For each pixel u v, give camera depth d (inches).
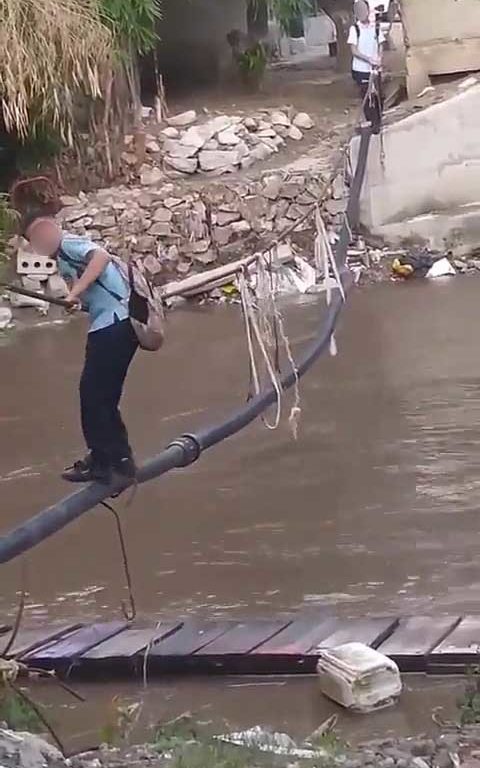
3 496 375.9
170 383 474.9
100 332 213.9
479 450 378.3
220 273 294.2
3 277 542.9
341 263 504.4
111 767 192.9
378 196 641.6
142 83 765.3
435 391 436.1
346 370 471.5
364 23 656.4
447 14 676.1
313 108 733.3
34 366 517.7
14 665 223.5
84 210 637.3
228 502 357.1
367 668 236.1
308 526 335.3
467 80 668.7
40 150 653.3
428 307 557.6
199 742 205.8
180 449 260.5
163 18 775.7
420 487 354.9
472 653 247.1
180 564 317.4
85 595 303.7
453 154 642.8
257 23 809.5
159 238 633.0
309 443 398.3
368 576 301.1
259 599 293.1
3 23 557.6
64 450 412.5
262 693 248.1
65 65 584.1
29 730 221.3
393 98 692.7
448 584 292.4
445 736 213.2
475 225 639.1
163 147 678.5
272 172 651.5
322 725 227.5
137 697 250.2
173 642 263.9
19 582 314.8
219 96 760.3
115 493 235.0
